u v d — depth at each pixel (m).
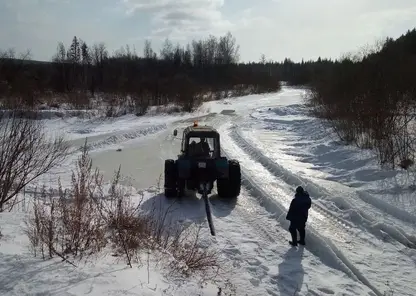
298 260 6.34
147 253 5.50
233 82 64.75
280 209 8.57
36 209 5.86
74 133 19.88
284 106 33.47
